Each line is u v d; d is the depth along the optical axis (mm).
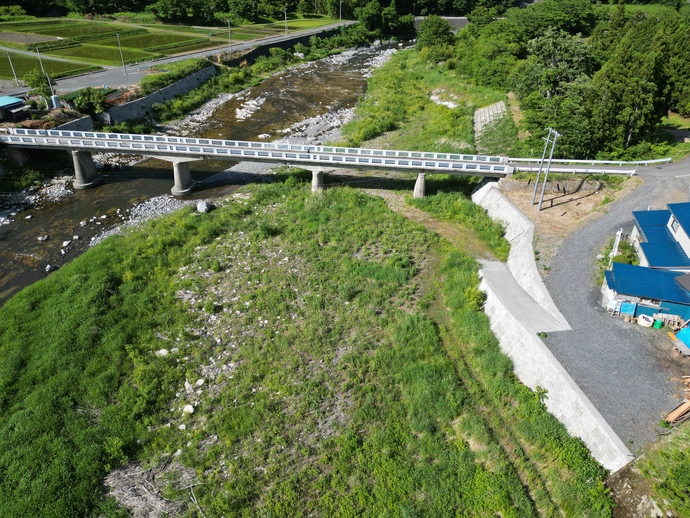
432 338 32969
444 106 77062
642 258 33469
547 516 22859
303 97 87938
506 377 29516
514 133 62438
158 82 80500
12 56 91375
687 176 46312
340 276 39750
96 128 66562
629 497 22031
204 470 25297
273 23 141250
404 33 142625
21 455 25531
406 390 29594
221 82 90875
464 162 50344
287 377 30359
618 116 50469
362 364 31297
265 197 52438
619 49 57719
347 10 151750
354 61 115938
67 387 29500
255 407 28359
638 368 27328
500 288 35469
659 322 29953
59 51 97688
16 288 39406
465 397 28766
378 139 68562
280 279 39406
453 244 44156
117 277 39188
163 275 39719
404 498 23797
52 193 53812
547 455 25375
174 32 121250
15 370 30531
